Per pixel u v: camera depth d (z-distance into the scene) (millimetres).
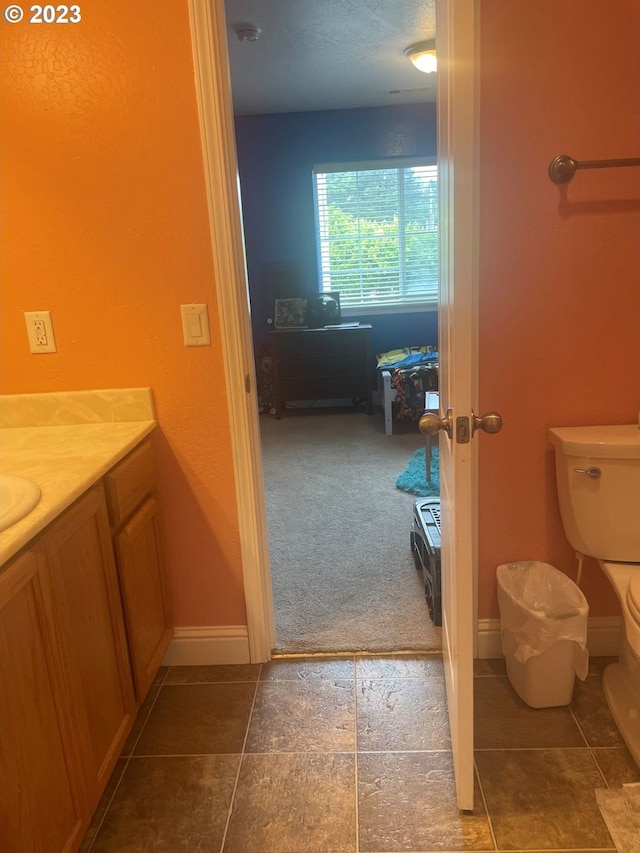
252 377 1834
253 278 5449
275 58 3746
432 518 2373
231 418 1797
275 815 1434
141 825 1427
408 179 5281
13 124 1614
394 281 5523
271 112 5109
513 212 1630
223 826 1414
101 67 1574
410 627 2117
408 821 1396
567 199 1619
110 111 1601
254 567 1904
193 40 1543
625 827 1353
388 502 3246
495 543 1868
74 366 1776
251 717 1748
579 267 1661
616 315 1689
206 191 1638
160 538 1846
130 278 1709
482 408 1763
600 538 1657
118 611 1511
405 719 1711
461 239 1103
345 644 2039
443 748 1602
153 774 1567
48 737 1145
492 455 1797
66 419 1802
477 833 1356
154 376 1777
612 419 1760
